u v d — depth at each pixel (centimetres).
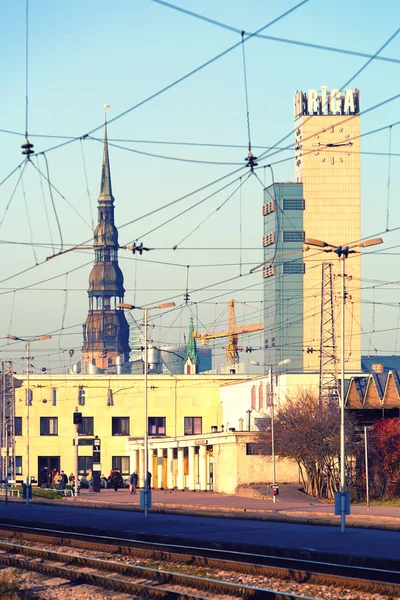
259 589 8006
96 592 8862
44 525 16525
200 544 12094
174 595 8038
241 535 12912
